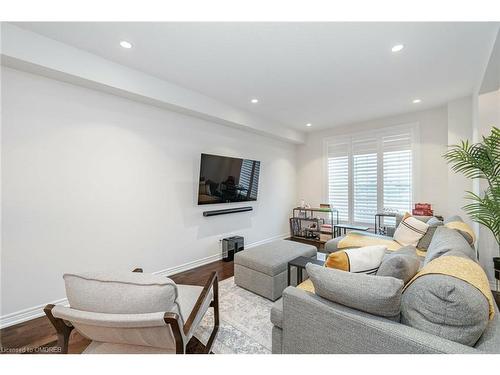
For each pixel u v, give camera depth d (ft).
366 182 14.60
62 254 7.27
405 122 13.00
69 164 7.41
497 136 5.52
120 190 8.61
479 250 8.49
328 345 3.64
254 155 14.52
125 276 3.52
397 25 5.81
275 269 7.68
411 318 3.23
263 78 8.76
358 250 5.08
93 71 7.22
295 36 6.25
